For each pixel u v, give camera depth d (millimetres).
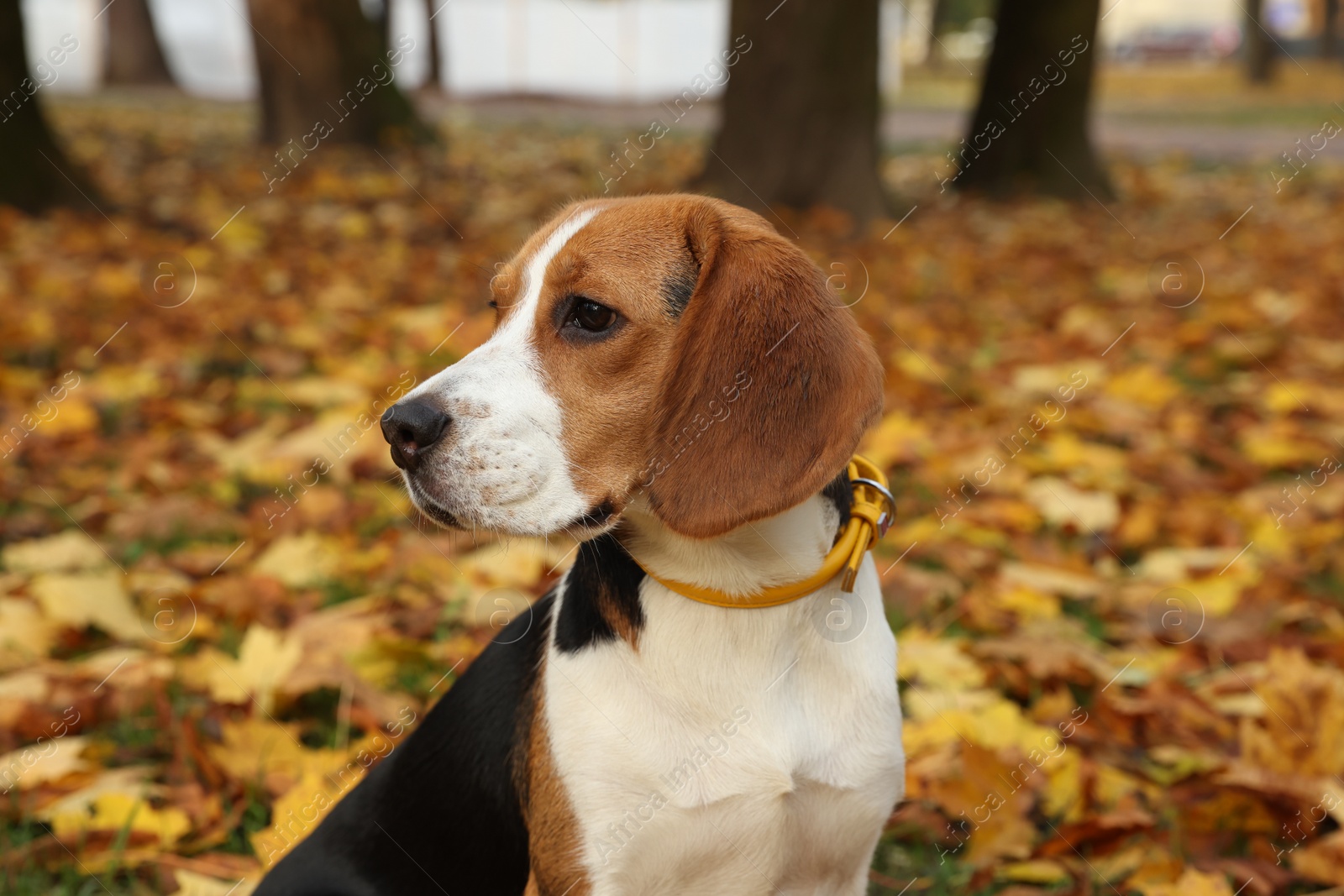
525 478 2123
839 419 2082
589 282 2189
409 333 6766
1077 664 3492
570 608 2301
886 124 22422
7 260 8125
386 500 4762
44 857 2797
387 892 2387
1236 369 6516
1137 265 8953
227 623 3896
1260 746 2975
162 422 5520
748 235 2188
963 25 40281
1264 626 3832
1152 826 2760
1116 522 4586
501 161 13953
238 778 3020
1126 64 40281
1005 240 9797
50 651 3699
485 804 2336
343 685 3320
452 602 3875
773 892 2271
